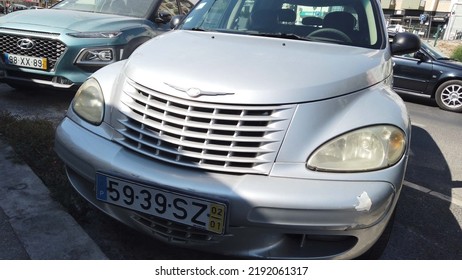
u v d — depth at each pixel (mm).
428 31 36375
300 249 1937
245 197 1798
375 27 3096
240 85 1950
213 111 1925
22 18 4734
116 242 2428
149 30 5340
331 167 1874
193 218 1862
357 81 2180
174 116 1989
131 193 1961
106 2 5777
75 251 2221
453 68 8000
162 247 2422
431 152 4980
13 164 3033
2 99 4930
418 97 8633
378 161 1907
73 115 2367
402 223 2992
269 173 1865
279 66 2162
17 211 2498
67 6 5867
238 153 1897
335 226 1814
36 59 4441
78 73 4500
